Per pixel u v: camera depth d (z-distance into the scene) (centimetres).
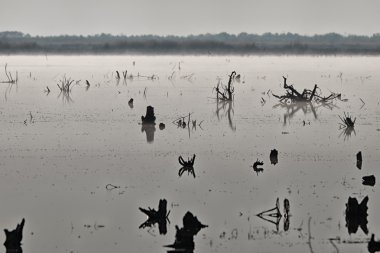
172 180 11875
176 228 8950
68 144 15238
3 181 11775
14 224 9450
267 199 10644
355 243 8712
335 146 15225
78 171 12531
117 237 8994
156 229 9319
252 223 9500
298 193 11006
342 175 12275
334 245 8650
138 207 10256
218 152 14462
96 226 9419
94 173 12381
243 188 11312
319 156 14038
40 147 14850
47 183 11650
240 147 15088
